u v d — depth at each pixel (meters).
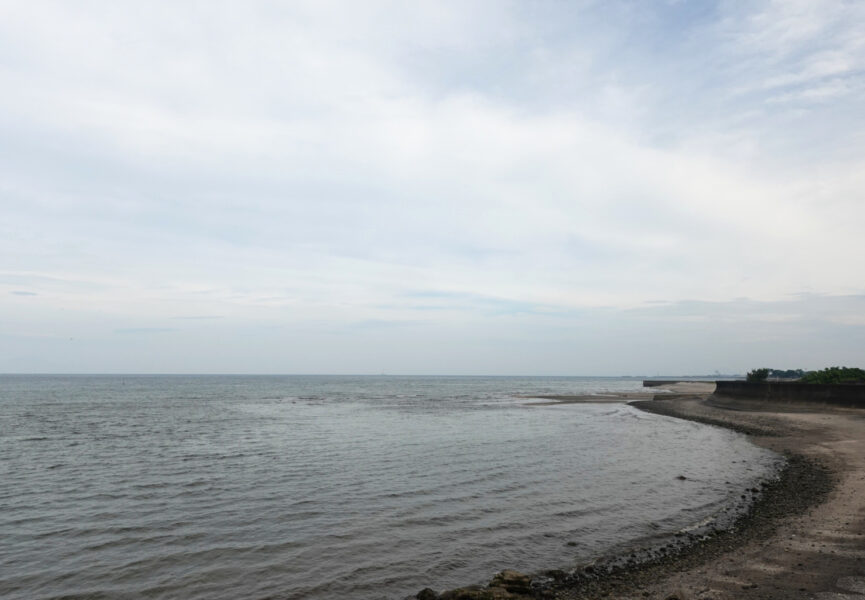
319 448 27.77
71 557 11.87
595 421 43.69
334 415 50.12
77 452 26.73
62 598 9.76
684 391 107.75
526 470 21.38
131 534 13.41
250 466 22.55
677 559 11.02
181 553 12.04
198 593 9.94
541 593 9.48
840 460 20.70
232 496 17.27
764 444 27.58
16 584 10.40
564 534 13.09
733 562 10.52
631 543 12.29
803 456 22.55
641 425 40.16
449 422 42.84
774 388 46.53
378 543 12.59
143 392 100.62
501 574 9.88
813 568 9.84
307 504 16.17
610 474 20.45
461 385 165.50
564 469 21.58
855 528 12.02
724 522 13.57
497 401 74.94
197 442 30.38
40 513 15.42
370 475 20.50
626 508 15.39
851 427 30.67
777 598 8.64
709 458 24.06
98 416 48.47
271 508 15.74
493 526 13.81
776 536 11.90
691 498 16.39
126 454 26.02
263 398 82.31
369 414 51.31
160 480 19.77
